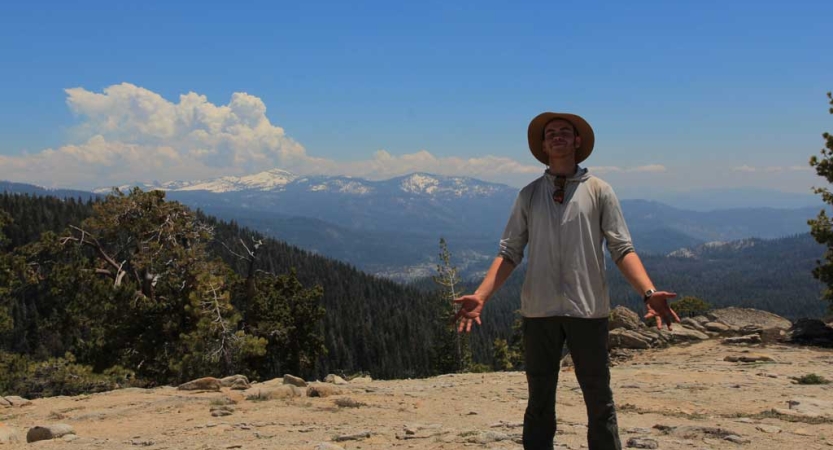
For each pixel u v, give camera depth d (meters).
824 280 24.56
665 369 15.42
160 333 31.22
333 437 7.12
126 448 6.95
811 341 19.36
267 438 7.41
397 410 9.91
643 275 3.55
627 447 6.02
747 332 21.17
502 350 56.19
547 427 4.05
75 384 23.67
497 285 3.87
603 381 3.80
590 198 3.81
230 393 11.87
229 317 30.67
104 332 31.39
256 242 35.78
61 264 31.86
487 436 6.63
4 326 31.08
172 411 10.52
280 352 36.84
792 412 8.31
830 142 23.78
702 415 8.73
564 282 3.78
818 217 24.62
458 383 14.04
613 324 22.14
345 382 14.88
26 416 10.69
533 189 3.97
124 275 34.00
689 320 22.91
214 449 6.51
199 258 33.25
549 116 3.98
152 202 33.53
